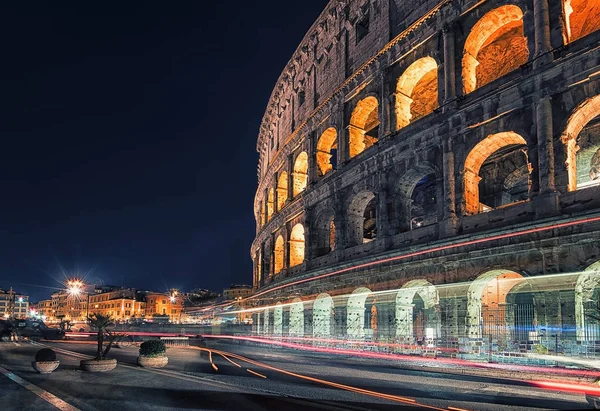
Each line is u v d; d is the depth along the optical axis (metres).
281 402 15.28
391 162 36.88
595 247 23.44
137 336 67.19
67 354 33.16
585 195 24.38
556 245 24.67
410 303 34.38
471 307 28.75
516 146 43.50
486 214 29.08
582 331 23.30
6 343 46.19
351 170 41.00
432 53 34.81
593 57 24.78
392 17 39.06
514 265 26.66
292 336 48.97
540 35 27.30
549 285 24.83
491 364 25.42
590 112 25.89
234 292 167.75
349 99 43.72
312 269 46.00
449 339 29.41
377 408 14.58
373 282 36.78
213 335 69.44
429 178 51.50
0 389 17.67
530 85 27.45
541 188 26.06
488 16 31.31
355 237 41.69
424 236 32.91
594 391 16.20
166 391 17.19
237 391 17.22
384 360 30.78
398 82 38.00
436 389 18.67
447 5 33.56
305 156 53.56
